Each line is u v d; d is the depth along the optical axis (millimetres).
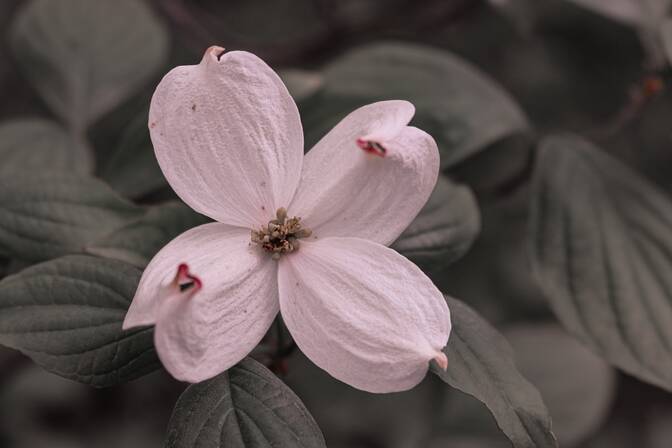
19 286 477
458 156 561
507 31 842
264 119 470
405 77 569
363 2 824
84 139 593
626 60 824
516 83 849
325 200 472
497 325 749
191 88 465
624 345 541
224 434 466
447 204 518
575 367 639
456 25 795
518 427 472
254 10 934
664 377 532
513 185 609
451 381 473
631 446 965
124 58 601
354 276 461
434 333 451
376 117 472
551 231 565
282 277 465
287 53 688
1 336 473
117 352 476
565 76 844
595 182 574
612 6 607
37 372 828
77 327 476
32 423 831
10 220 505
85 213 508
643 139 861
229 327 457
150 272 452
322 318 460
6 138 568
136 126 545
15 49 598
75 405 850
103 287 480
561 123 848
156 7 698
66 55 597
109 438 857
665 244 563
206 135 467
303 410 470
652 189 576
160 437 877
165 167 465
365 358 455
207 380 474
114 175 542
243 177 470
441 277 745
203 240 465
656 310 549
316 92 560
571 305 550
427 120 563
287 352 507
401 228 470
